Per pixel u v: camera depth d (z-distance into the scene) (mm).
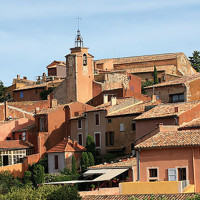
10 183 173500
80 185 161125
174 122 151125
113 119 187250
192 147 115125
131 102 199250
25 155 198125
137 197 105562
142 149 120688
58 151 185500
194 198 97312
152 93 193625
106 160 180375
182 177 116250
